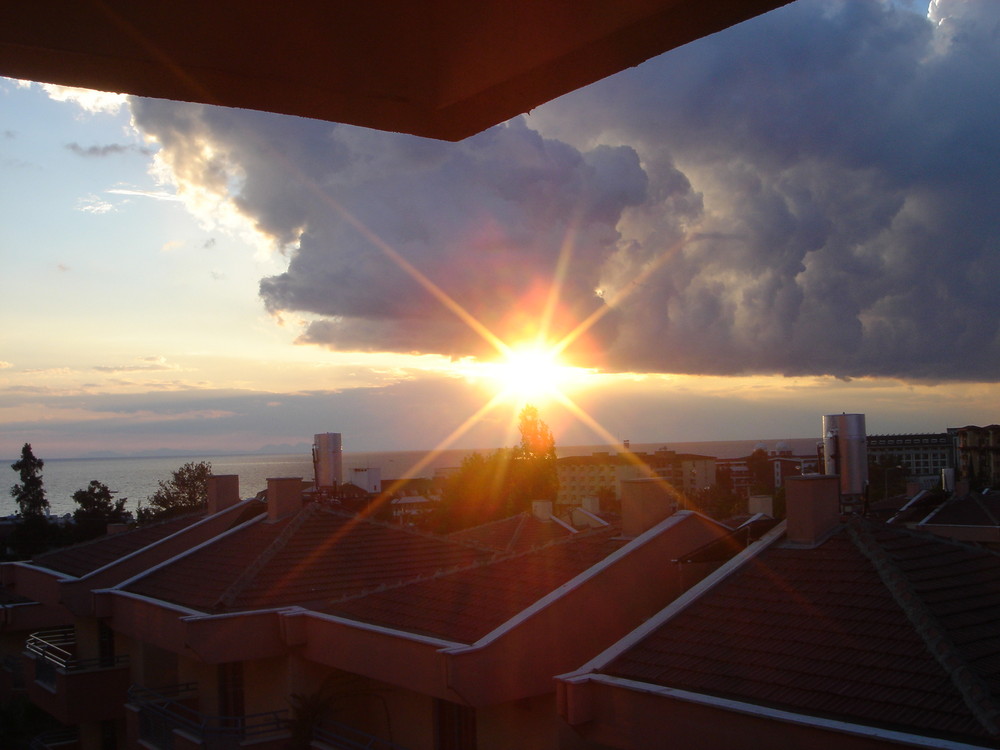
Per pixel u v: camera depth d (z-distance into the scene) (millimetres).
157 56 2473
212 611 16656
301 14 2398
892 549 12094
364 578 18531
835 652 9961
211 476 25547
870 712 8734
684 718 9461
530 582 15094
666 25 2316
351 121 2932
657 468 142125
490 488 61062
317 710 15102
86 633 22844
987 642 9883
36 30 2301
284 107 2838
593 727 10336
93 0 2211
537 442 63156
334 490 23625
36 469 77625
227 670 17453
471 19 2439
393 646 13453
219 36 2420
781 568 12406
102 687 20547
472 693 12031
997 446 102688
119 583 21906
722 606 11758
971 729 8070
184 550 23469
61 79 2572
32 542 66875
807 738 8398
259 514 23812
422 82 2719
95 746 22297
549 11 2340
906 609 10320
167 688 18281
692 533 14875
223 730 15047
